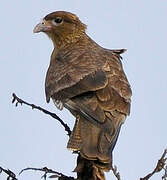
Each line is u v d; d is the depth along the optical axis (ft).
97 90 42.98
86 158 38.60
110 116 42.01
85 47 49.85
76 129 41.39
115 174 37.65
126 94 43.75
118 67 46.09
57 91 44.73
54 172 38.01
